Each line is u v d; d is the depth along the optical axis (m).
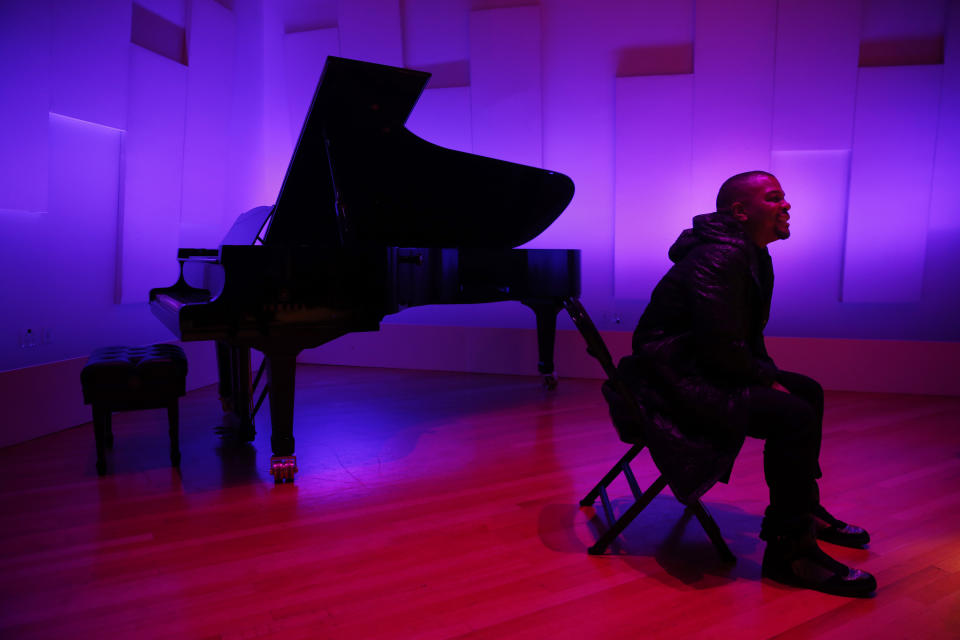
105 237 4.31
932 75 4.75
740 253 1.93
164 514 2.59
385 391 4.95
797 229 5.15
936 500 2.70
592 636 1.71
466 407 4.44
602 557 2.19
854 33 4.81
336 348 6.08
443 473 3.09
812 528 1.98
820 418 2.10
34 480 2.97
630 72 5.32
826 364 5.01
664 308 2.07
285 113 5.86
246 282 2.76
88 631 1.75
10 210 3.59
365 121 2.75
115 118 4.19
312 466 3.19
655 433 2.02
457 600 1.91
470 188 3.23
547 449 3.46
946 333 4.93
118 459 3.28
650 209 5.30
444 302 3.22
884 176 4.89
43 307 3.85
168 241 4.77
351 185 2.98
